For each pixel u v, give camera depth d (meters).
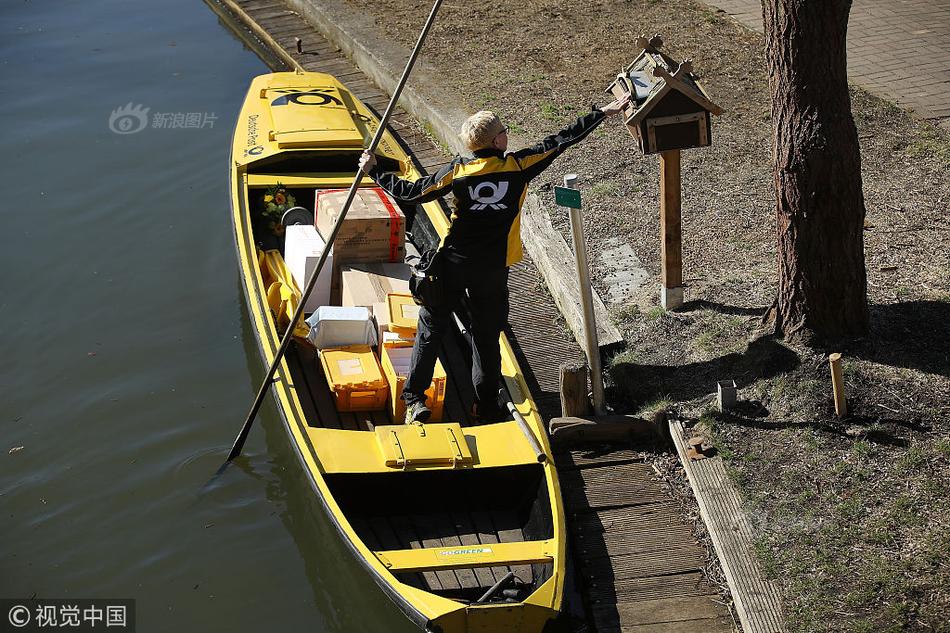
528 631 6.23
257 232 10.67
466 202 7.22
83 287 10.94
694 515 7.45
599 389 8.23
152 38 18.05
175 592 7.36
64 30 18.30
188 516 8.04
